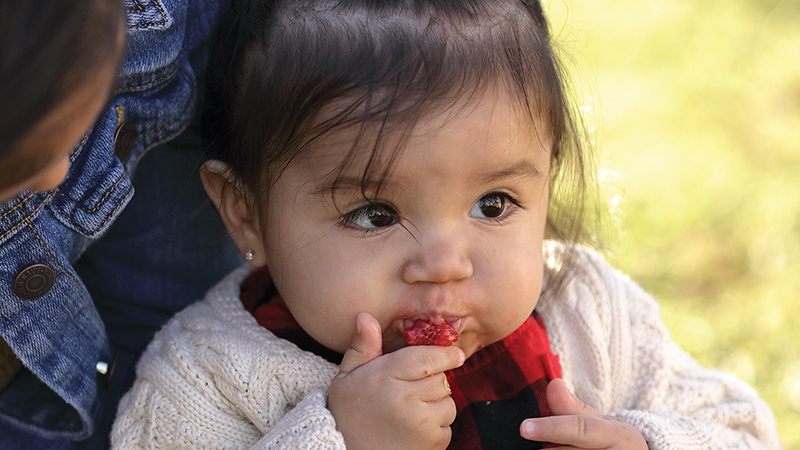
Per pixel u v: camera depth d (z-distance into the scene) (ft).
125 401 6.41
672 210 13.61
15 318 5.65
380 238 5.79
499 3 6.04
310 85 5.70
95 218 5.78
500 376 6.38
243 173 6.26
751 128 16.06
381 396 5.66
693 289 12.26
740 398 6.98
